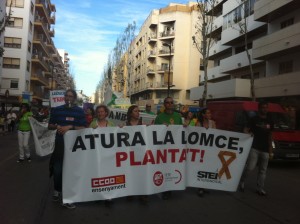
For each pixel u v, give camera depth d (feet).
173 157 24.30
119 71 283.79
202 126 28.02
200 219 20.48
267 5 97.60
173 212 21.72
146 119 44.21
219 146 25.70
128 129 23.02
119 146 22.75
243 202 24.93
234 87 111.04
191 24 220.43
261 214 22.06
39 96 233.96
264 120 27.27
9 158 44.29
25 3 190.80
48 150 43.73
